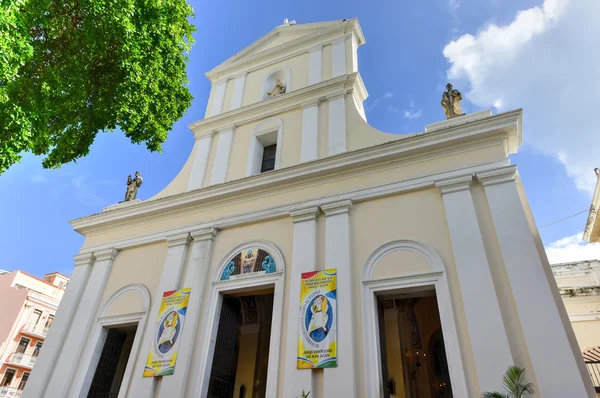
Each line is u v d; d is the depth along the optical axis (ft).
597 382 36.76
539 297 22.49
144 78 32.09
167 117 37.63
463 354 22.77
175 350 30.25
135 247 39.50
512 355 21.72
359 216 30.91
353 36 44.50
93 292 37.83
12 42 21.18
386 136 34.53
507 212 25.89
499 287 24.04
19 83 25.04
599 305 45.32
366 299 26.78
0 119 23.13
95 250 40.81
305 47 46.55
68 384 32.83
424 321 46.03
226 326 32.81
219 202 37.45
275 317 28.73
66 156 33.27
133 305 35.35
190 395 28.14
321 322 26.78
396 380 35.40
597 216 49.19
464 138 29.50
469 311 23.66
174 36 33.88
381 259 28.04
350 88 39.34
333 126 37.55
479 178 27.89
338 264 28.78
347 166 32.76
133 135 36.09
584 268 50.93
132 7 27.63
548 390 20.03
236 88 48.26
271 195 35.45
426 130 32.37
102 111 31.96
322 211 32.40
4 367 86.28
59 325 36.63
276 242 32.68
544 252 24.88
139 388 29.89
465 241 26.04
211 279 33.35
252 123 43.39
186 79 37.88
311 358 25.77
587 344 44.04
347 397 23.50
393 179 31.07
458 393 21.76
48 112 26.32
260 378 41.47
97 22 26.91
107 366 35.45
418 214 28.91
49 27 26.43
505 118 28.53
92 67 30.45
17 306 91.50
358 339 25.55
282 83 46.21
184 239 36.45
